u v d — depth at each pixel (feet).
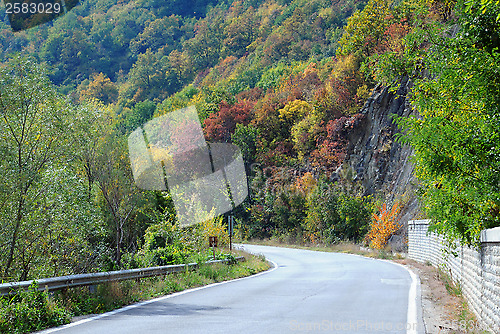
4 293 27.63
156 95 501.15
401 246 107.45
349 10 425.69
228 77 465.88
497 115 31.14
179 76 532.32
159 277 47.80
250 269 69.51
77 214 52.29
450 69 34.55
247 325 26.40
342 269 70.33
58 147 53.16
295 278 58.08
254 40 545.44
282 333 24.03
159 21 635.25
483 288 28.37
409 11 184.44
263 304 35.35
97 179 52.49
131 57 585.63
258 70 428.56
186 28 646.33
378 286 47.29
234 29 559.79
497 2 27.99
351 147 168.45
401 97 152.25
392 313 30.55
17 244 50.62
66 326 26.89
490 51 35.04
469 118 32.86
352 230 141.38
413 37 40.57
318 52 384.47
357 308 32.81
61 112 54.08
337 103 213.46
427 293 42.34
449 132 31.19
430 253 72.18
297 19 463.83
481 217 31.71
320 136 204.95
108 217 62.23
